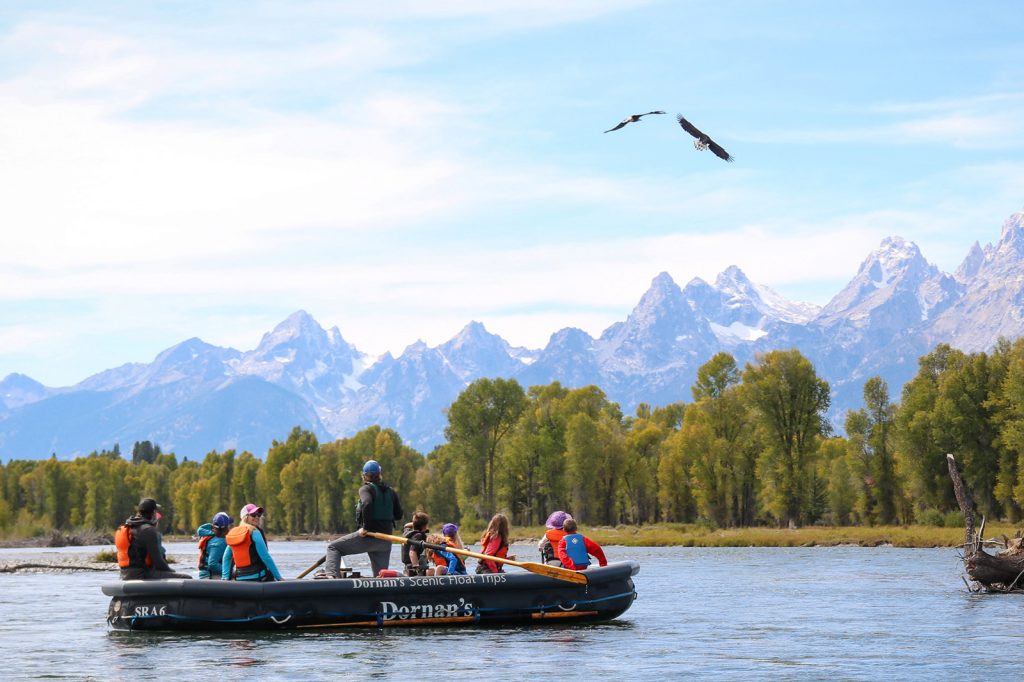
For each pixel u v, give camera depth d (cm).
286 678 2830
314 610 3634
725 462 19438
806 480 18162
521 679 2823
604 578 4006
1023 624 4103
